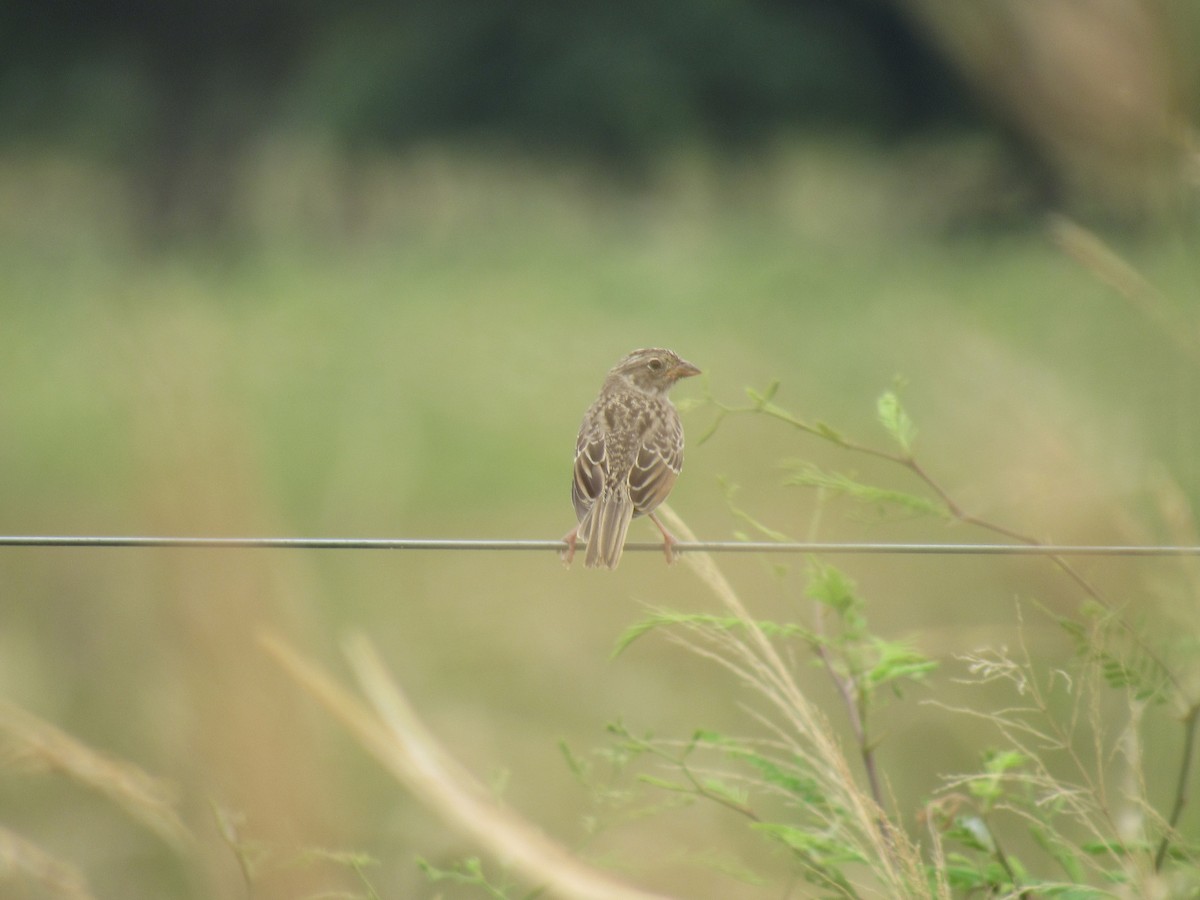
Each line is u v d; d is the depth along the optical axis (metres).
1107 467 8.10
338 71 46.25
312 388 21.88
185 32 49.16
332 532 16.88
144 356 20.02
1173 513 7.23
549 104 44.03
